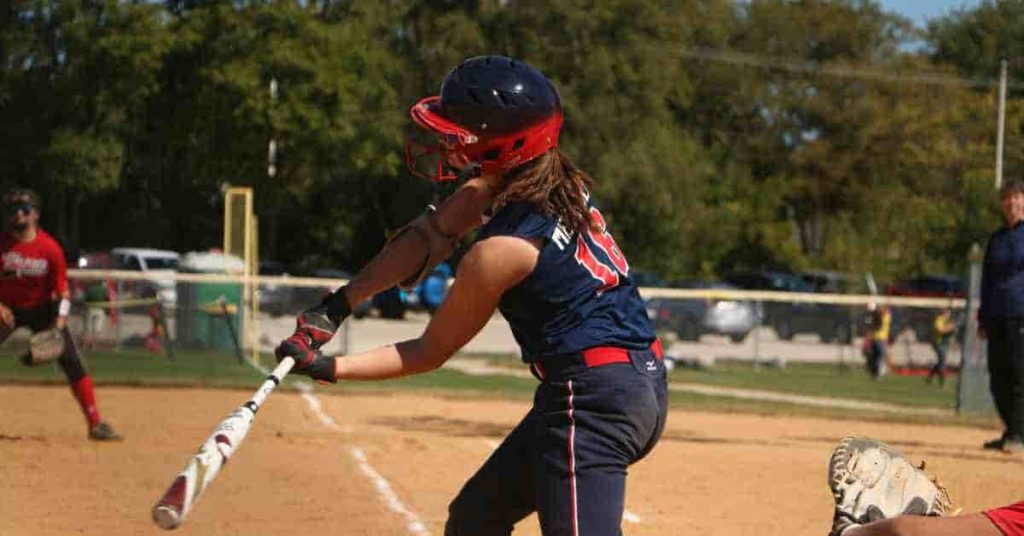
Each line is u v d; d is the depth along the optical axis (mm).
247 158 63406
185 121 62125
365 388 29109
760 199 98188
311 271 74750
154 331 33969
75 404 24234
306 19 61781
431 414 24578
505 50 78938
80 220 79438
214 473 6352
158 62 58656
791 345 42844
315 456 17938
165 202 74938
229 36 60438
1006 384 20766
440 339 7152
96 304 33844
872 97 100438
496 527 7562
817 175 101062
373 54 66188
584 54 78250
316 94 62125
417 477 16344
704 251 91062
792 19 105562
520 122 6977
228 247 39094
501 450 7488
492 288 6914
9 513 13328
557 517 6984
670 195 80188
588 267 7004
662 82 80938
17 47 60812
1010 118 96000
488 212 7387
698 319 43281
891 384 39219
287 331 36469
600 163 77625
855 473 8672
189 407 24172
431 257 7434
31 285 18375
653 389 7133
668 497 15594
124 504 14008
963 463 19391
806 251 104500
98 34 58406
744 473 17750
